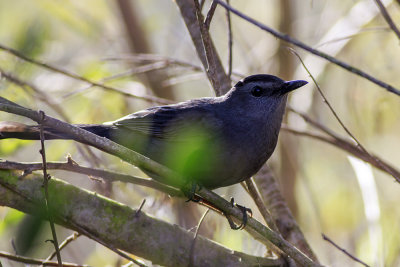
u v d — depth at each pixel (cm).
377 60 1412
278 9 1534
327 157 1502
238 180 964
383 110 1382
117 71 1445
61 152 1194
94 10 1566
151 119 971
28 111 736
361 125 1390
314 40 1480
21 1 1433
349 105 1402
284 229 1026
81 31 1535
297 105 1412
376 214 1070
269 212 998
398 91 756
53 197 823
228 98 999
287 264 920
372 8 1361
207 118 963
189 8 1079
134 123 973
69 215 832
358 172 1130
